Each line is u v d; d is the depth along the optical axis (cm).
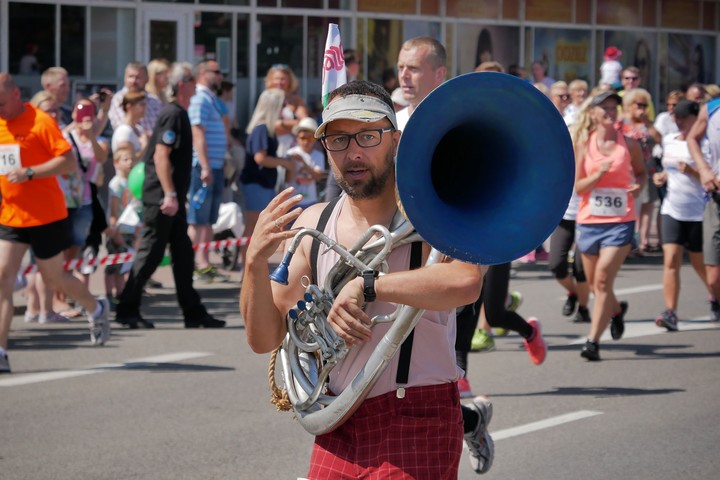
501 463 1071
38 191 1486
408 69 1113
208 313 1888
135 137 1989
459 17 3762
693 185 1756
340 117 614
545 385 1391
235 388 1373
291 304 660
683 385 1394
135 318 1781
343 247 644
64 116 2055
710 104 1681
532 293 2169
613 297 1559
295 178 2186
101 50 3166
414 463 629
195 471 1041
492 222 588
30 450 1107
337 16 3544
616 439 1148
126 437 1155
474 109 580
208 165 2164
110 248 1964
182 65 1756
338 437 650
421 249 631
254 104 3431
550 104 582
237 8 3375
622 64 4184
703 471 1044
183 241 1777
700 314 1927
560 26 4000
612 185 1539
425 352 645
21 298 2045
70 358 1545
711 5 4394
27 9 3048
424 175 573
